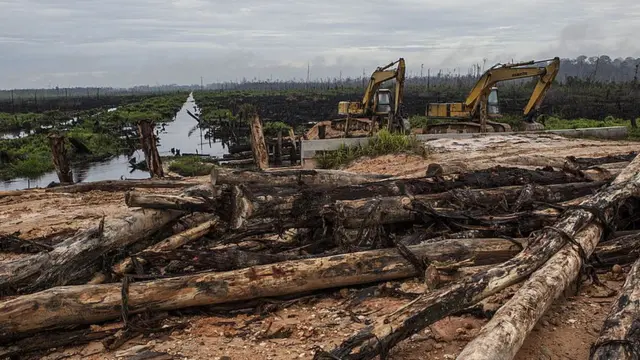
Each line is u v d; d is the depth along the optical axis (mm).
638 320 3506
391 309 4652
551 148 14906
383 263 5059
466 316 4398
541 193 6277
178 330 4492
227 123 38562
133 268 5230
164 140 35500
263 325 4488
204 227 5965
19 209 9688
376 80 19969
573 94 49781
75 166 24312
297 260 5023
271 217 5617
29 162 22984
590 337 4051
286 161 20938
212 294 4637
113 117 49688
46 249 5797
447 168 8227
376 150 14477
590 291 4828
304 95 80625
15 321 4168
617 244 5410
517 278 4281
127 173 22078
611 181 6777
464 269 4746
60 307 4305
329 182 6469
